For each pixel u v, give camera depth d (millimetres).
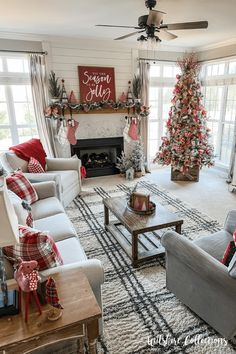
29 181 3068
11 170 3471
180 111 4668
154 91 5582
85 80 4730
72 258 1826
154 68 5387
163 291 2141
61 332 1144
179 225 2459
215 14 3211
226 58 4801
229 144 5266
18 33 4109
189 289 1785
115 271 2395
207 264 1533
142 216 2531
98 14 3213
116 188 4594
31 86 4398
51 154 4789
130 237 2896
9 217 1103
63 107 4586
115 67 4922
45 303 1210
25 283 1106
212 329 1768
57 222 2367
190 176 4910
